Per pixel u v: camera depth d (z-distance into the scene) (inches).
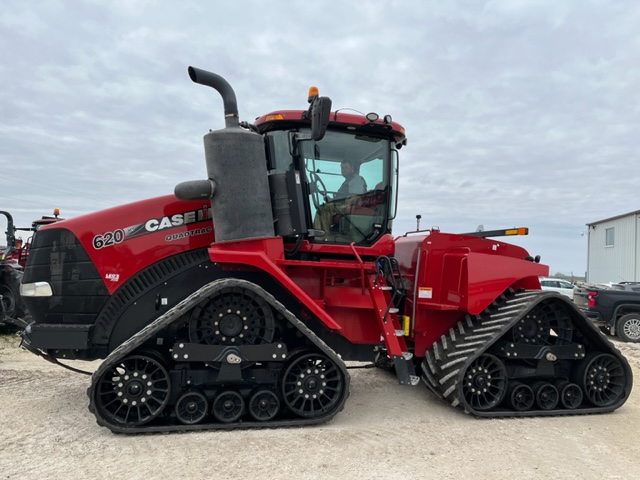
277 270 175.8
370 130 205.3
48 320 191.9
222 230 178.7
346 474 136.6
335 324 177.0
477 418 191.3
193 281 193.8
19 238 449.7
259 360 168.1
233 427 168.4
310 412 175.9
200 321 169.6
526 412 194.9
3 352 311.6
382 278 203.5
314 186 200.7
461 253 207.3
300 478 133.1
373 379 254.7
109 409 165.9
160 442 156.3
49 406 194.2
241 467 138.9
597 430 181.3
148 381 164.1
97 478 130.6
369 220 206.7
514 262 204.7
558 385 202.8
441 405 208.8
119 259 191.5
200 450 150.2
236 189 178.2
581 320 204.8
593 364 207.0
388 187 208.8
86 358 189.5
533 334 203.6
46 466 137.7
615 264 1031.0
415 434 170.4
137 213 194.5
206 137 181.6
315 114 173.3
